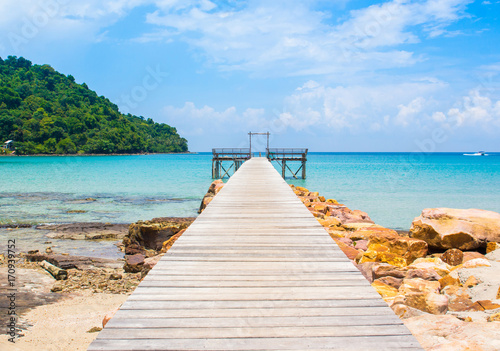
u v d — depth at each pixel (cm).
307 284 403
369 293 379
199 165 7231
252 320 324
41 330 615
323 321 322
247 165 2423
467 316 403
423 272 578
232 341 293
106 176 4416
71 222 1747
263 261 477
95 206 2239
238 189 1154
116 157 11506
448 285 542
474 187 3216
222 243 556
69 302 752
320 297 370
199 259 483
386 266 598
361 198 2527
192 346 285
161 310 341
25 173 4788
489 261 618
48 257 1061
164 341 291
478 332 328
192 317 329
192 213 1998
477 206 2212
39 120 10144
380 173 5028
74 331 615
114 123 11262
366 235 931
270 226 662
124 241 1314
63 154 9944
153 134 14150
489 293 494
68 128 10338
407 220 1783
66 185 3400
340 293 379
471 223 810
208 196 1984
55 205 2269
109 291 836
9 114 10306
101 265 1046
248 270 445
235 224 677
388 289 525
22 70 14012
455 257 712
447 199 2484
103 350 279
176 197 2658
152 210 2094
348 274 432
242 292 381
